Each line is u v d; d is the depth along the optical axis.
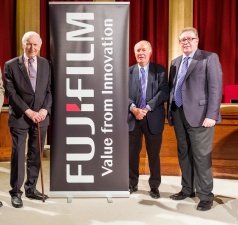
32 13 6.57
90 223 3.28
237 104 4.98
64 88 3.71
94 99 3.73
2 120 5.81
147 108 3.83
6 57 6.63
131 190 4.11
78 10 3.64
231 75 7.26
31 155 3.82
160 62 7.20
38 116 3.58
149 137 3.95
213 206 3.76
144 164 5.01
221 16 7.22
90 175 3.80
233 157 4.78
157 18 7.18
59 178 3.79
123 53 3.70
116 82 3.72
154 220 3.37
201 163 3.63
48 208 3.64
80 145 3.77
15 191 3.70
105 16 3.66
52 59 3.69
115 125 3.76
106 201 3.85
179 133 3.81
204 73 3.59
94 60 3.69
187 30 3.65
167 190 4.30
